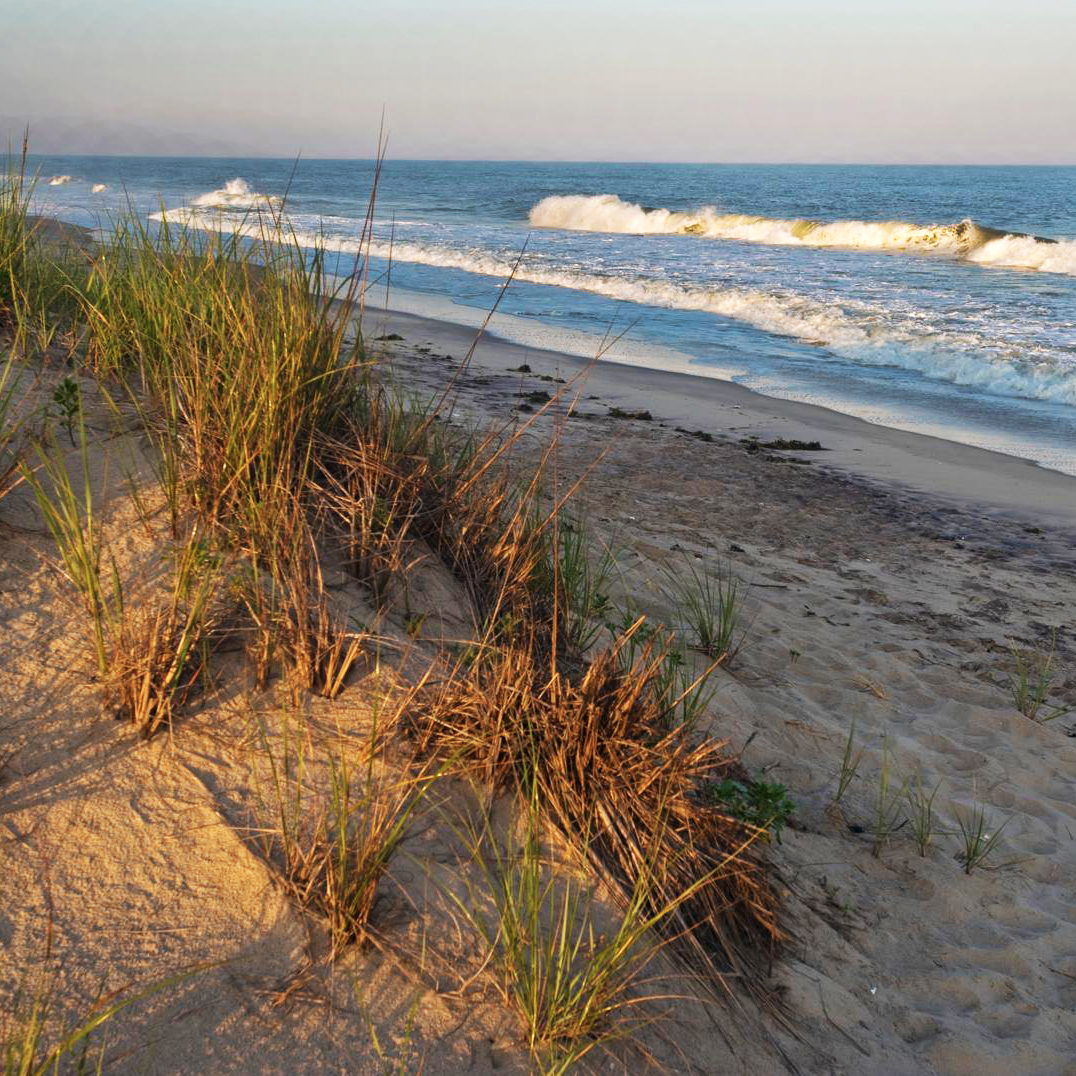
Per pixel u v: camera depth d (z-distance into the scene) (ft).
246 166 608.60
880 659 18.65
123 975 7.41
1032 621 21.67
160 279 15.74
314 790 9.29
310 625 10.79
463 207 186.91
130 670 9.57
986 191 255.50
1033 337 54.85
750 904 10.05
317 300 13.99
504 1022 7.97
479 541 14.06
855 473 32.37
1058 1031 10.22
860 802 13.76
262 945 7.91
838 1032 9.39
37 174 18.67
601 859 9.71
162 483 12.06
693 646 17.16
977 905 12.04
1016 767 15.60
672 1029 8.53
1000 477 32.71
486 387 39.29
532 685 10.89
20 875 7.92
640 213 131.13
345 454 13.38
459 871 9.08
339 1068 7.25
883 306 65.41
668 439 34.24
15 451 12.17
